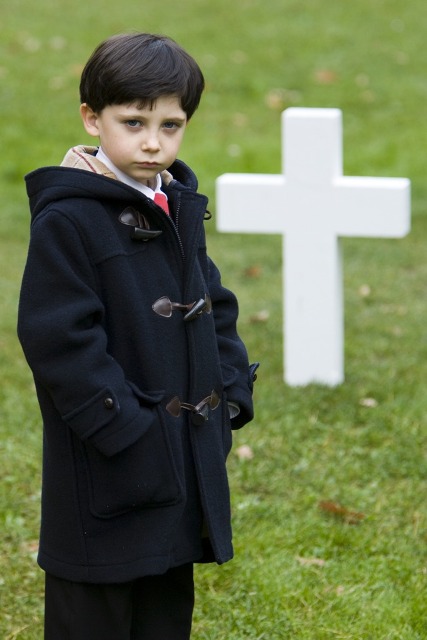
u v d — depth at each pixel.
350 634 4.27
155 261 3.24
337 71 15.62
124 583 3.29
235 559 4.77
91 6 17.59
